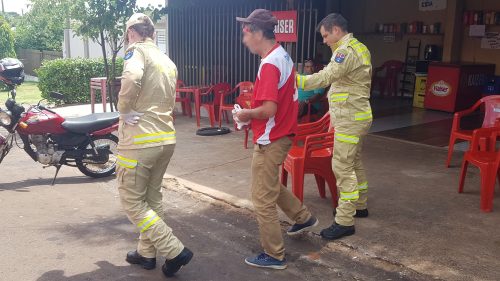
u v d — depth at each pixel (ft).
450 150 19.66
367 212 14.69
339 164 13.10
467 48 37.01
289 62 11.37
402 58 41.91
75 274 11.78
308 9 26.45
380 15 43.01
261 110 10.88
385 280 11.36
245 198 16.69
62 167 21.27
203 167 20.51
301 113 23.50
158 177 11.82
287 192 12.87
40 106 18.75
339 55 12.44
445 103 33.68
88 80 43.47
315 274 11.81
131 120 10.86
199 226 14.84
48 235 14.06
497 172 15.52
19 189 18.24
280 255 11.98
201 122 30.42
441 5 38.19
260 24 11.03
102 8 28.19
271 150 11.32
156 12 29.37
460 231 13.58
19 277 11.59
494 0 35.12
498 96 19.08
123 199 11.23
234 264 12.38
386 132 26.76
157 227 11.10
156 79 11.06
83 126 18.72
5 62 18.83
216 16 32.17
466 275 11.20
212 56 32.96
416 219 14.46
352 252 12.57
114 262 12.44
